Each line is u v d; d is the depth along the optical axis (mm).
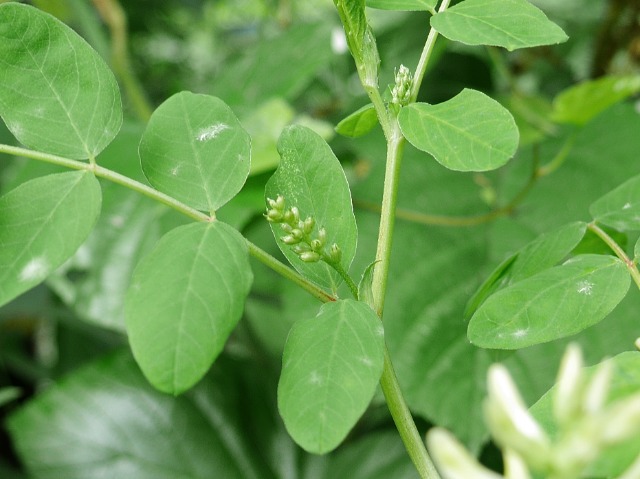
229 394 518
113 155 500
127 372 520
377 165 512
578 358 181
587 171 505
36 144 250
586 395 180
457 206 498
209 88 654
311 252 239
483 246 476
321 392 217
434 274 461
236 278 223
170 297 217
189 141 251
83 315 463
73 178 245
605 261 248
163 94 940
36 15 253
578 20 695
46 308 597
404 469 475
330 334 225
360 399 215
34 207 240
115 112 254
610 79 393
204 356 212
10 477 592
